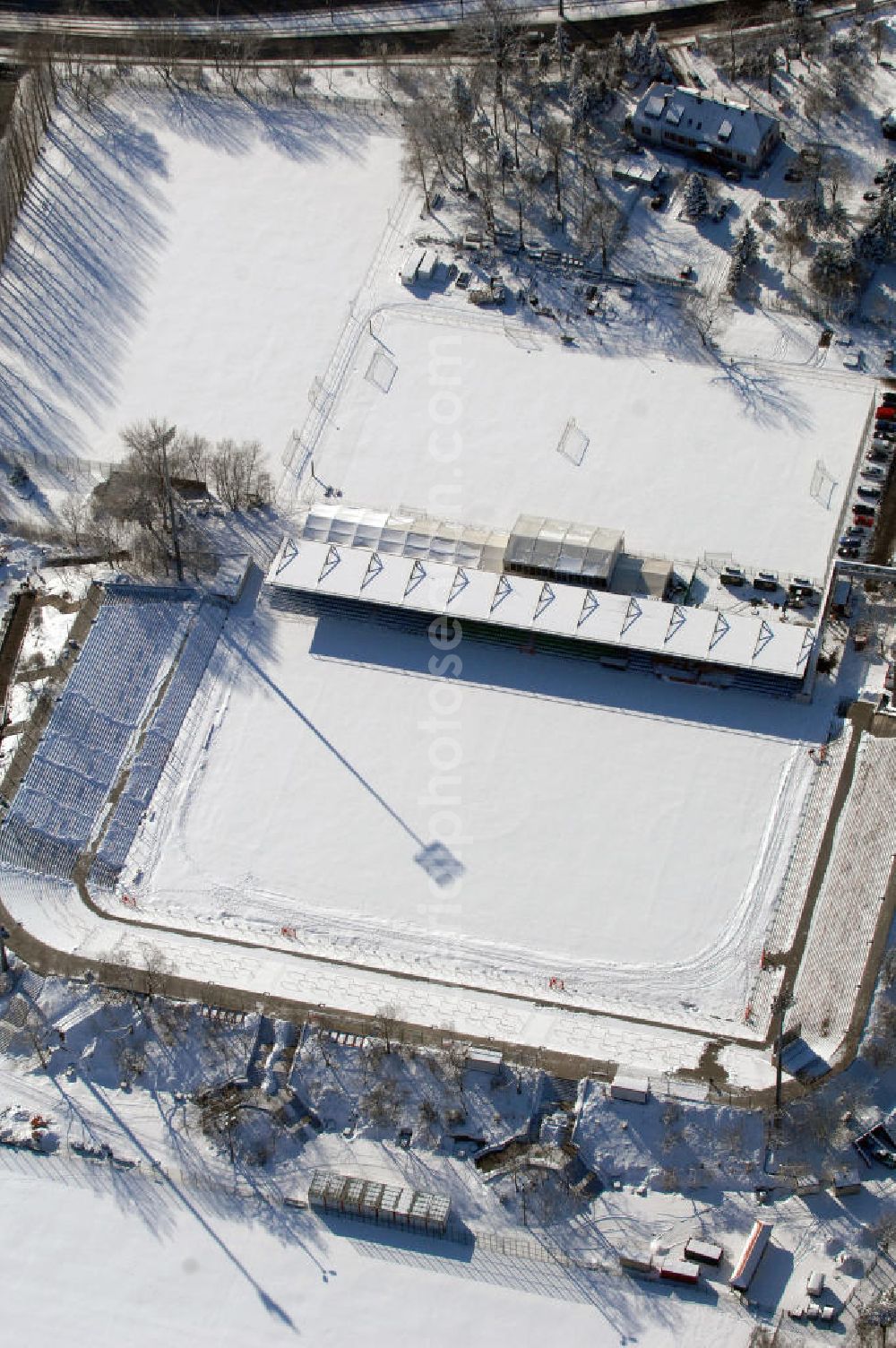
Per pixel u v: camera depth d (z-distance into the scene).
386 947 186.38
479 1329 158.62
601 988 181.75
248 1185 169.00
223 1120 172.12
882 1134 166.88
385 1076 173.38
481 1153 169.25
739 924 184.75
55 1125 173.88
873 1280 159.00
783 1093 169.12
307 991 181.00
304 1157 170.50
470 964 184.50
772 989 179.75
